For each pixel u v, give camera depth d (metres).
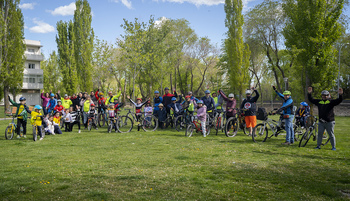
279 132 9.84
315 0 18.92
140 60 23.36
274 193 4.34
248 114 10.77
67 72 41.78
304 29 19.44
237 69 29.78
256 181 4.97
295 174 5.42
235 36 29.81
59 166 6.09
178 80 55.78
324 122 8.05
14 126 10.78
